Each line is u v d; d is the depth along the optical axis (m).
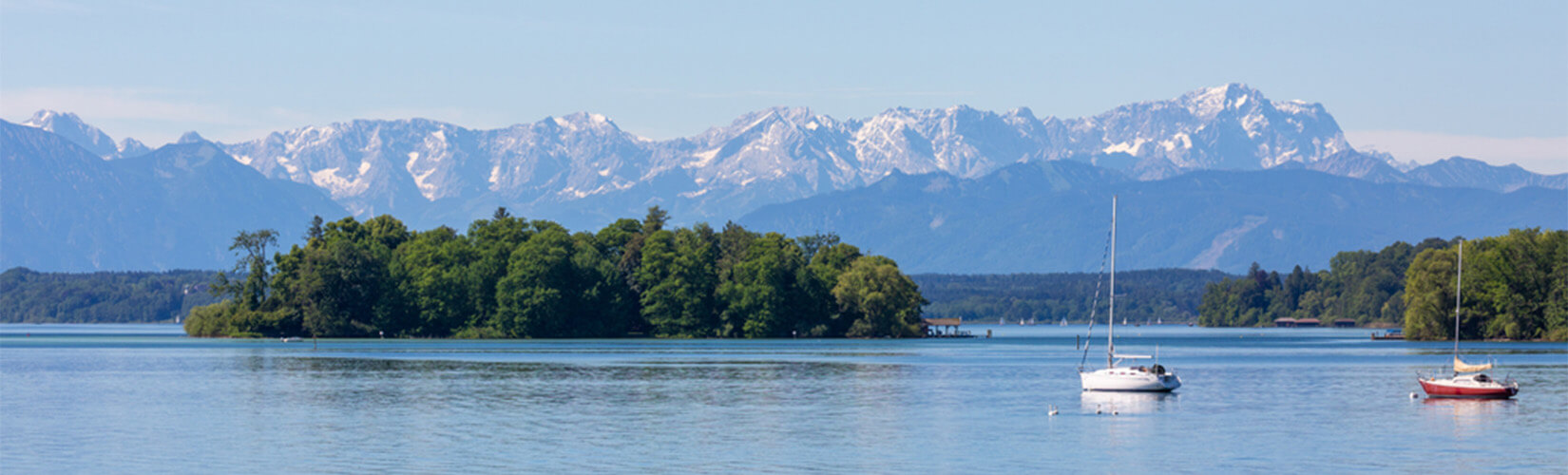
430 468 192.75
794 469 193.25
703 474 188.25
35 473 188.25
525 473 189.00
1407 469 192.12
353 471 190.12
